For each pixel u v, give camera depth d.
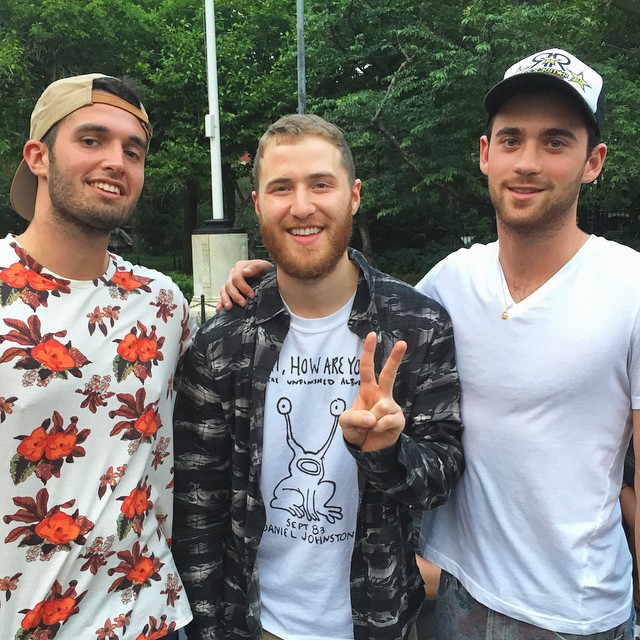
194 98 15.56
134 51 15.71
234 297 1.92
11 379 1.55
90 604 1.65
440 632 1.99
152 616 1.75
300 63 11.46
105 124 1.69
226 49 15.38
